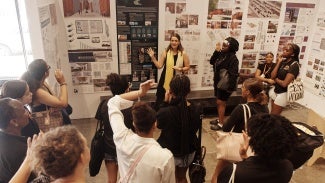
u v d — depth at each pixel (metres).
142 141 1.54
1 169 1.52
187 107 2.15
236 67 3.91
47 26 3.13
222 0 4.54
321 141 2.00
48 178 1.19
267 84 4.06
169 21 4.46
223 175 1.40
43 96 2.26
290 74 3.55
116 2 4.17
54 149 1.01
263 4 4.73
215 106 4.67
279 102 3.77
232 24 4.72
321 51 4.93
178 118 2.12
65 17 4.09
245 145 1.55
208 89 5.09
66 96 2.51
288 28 5.02
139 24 4.37
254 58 5.06
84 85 4.55
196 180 2.33
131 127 2.04
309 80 5.29
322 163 3.57
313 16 5.04
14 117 1.54
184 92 2.12
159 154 1.50
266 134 1.27
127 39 4.41
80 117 4.72
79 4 4.07
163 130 2.19
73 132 1.11
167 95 2.20
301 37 5.16
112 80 2.27
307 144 1.91
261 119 1.34
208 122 4.60
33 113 2.29
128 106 1.89
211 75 4.98
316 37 5.04
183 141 2.14
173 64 4.08
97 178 3.17
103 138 2.35
